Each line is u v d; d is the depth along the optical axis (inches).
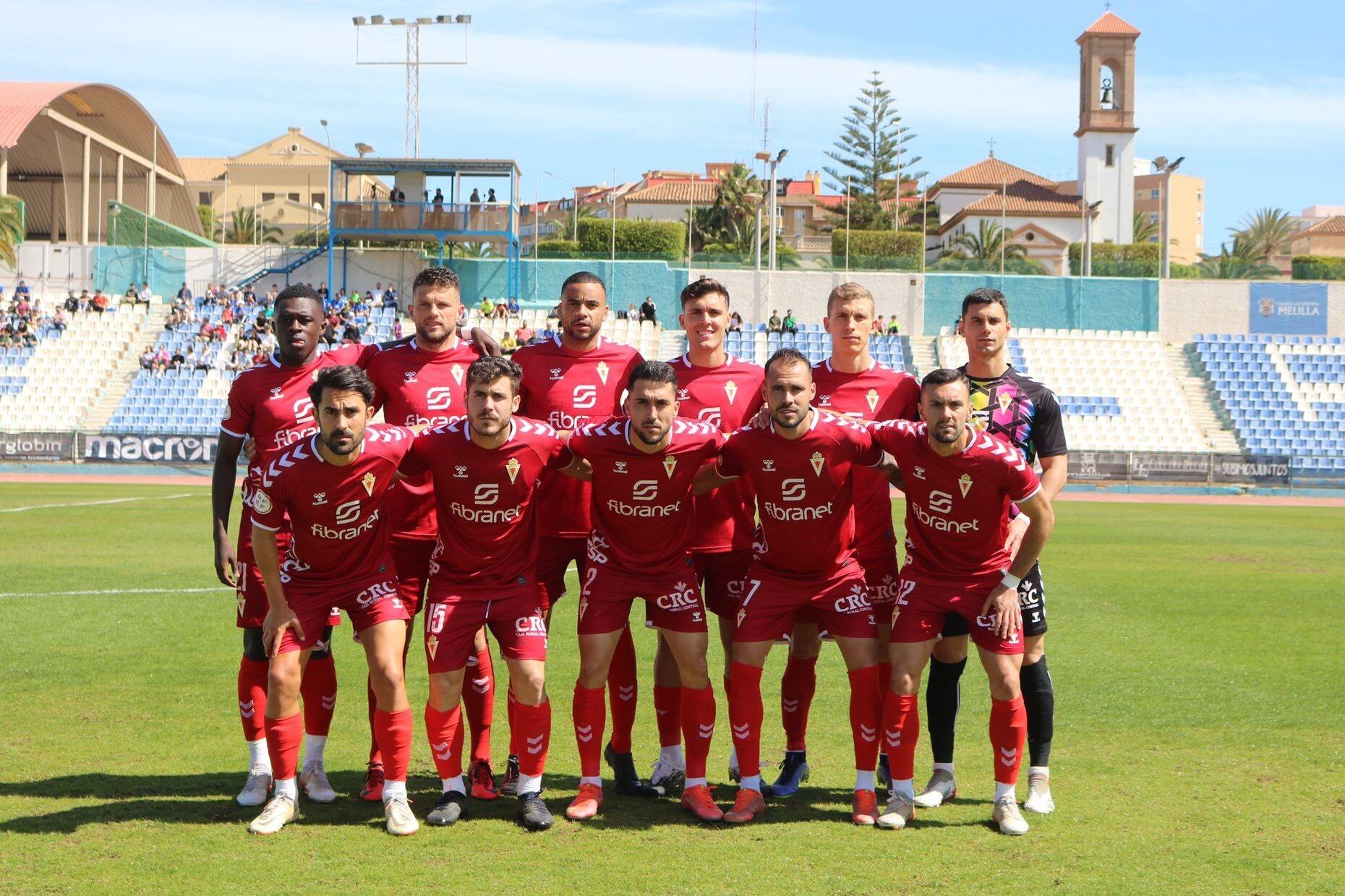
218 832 195.6
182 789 219.1
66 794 214.2
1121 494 1141.7
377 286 1590.8
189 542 598.2
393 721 202.4
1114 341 1523.1
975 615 210.1
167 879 173.2
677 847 191.2
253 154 2965.1
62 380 1339.8
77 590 448.1
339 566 209.8
